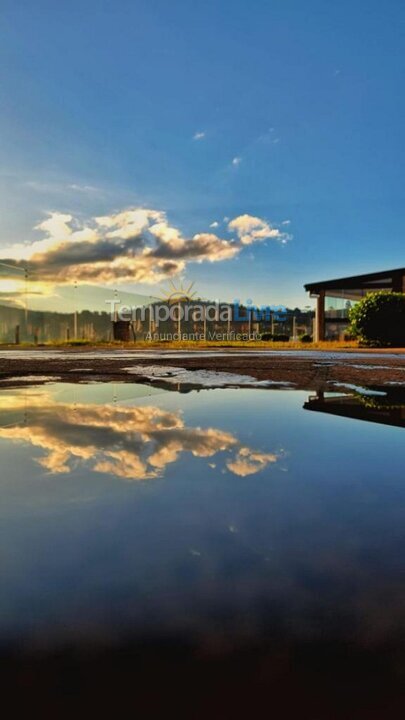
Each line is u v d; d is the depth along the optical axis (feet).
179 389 13.35
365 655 2.04
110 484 4.53
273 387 13.84
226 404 10.27
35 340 83.05
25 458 5.51
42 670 1.96
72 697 1.82
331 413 8.96
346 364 24.82
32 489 4.35
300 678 1.92
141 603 2.43
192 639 2.15
